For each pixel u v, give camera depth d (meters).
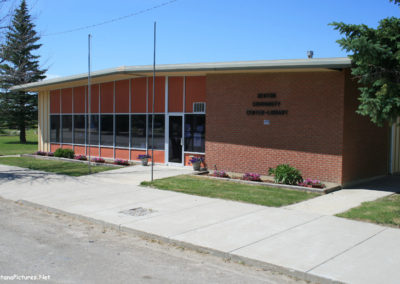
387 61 9.02
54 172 15.60
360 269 5.46
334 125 11.80
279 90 12.94
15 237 7.19
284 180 11.94
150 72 15.41
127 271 5.53
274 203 9.66
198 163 14.97
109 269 5.59
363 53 8.56
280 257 5.93
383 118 8.95
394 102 8.61
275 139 13.07
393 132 14.98
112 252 6.39
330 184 11.89
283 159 12.91
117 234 7.50
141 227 7.62
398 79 9.04
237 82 13.92
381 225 7.70
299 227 7.56
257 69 12.44
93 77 17.70
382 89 8.71
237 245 6.50
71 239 7.12
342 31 9.16
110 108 19.27
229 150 14.20
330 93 11.86
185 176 13.84
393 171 15.11
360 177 12.82
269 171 12.89
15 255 6.15
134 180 13.30
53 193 11.33
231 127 14.12
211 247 6.40
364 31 8.91
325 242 6.64
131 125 18.31
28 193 11.43
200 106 15.64
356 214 8.47
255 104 13.49
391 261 5.77
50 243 6.84
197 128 15.73
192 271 5.59
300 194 10.79
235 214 8.62
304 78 12.39
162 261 5.99
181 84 16.19
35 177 14.37
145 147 17.78
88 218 8.48
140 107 17.86
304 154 12.45
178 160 16.39
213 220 8.13
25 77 21.69
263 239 6.82
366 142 13.05
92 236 7.34
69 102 21.72
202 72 14.62
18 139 48.69
